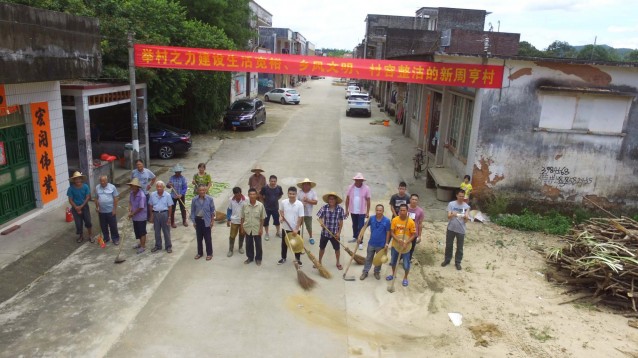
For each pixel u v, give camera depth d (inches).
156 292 290.7
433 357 240.5
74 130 571.5
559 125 440.5
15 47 319.3
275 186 376.2
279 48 1881.2
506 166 452.8
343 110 1307.8
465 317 277.9
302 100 1571.1
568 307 292.8
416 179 584.1
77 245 355.3
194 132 832.3
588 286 311.3
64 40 380.2
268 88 1684.3
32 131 385.4
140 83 552.1
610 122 437.7
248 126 878.4
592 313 286.5
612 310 290.4
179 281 305.6
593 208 456.8
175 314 266.8
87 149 453.7
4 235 351.9
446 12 1339.8
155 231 344.8
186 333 249.4
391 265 319.0
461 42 978.1
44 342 237.6
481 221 441.4
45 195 405.4
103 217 351.6
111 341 240.2
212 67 437.4
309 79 2913.4
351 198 369.7
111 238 367.9
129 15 542.3
